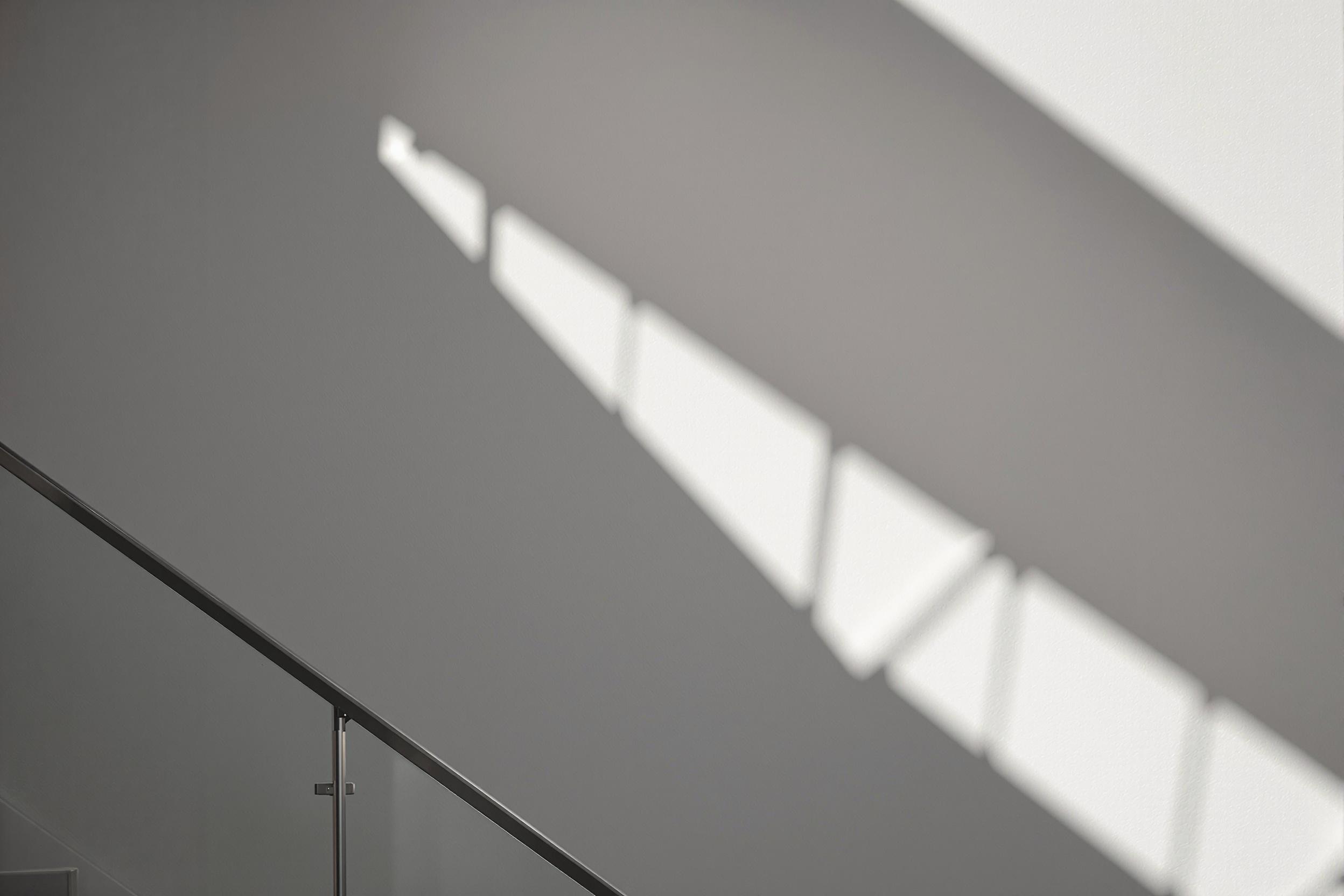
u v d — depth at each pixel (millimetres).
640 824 2758
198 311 2764
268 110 2787
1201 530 2762
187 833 1534
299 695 1572
